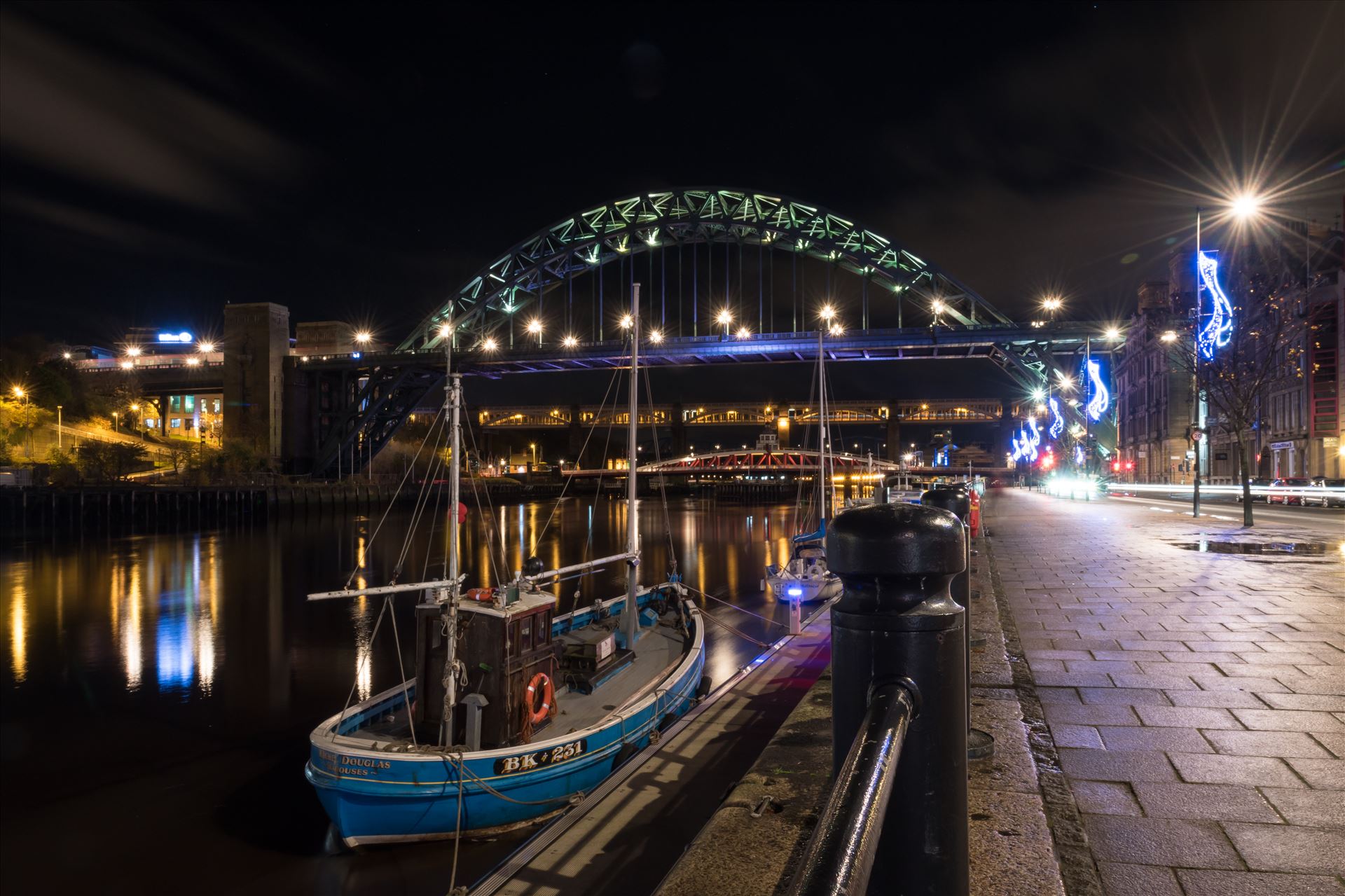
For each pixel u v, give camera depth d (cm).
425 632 1187
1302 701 507
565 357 11050
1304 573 1180
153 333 15962
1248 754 411
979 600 928
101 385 11588
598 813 757
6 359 9812
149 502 8644
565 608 3478
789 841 302
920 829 143
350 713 1236
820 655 1398
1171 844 307
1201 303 2580
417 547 6688
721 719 1025
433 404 14325
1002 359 10081
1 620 3341
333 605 3644
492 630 1150
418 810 1098
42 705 2109
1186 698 522
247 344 11225
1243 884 275
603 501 16188
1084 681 573
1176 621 805
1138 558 1469
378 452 12519
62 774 1598
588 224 12475
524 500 16525
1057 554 1567
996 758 399
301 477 11069
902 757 144
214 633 3019
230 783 1543
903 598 148
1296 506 4009
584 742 1180
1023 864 279
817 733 449
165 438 11769
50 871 1205
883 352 10325
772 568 3272
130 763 1661
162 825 1355
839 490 15575
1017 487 12500
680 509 12738
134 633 3053
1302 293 2822
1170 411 7550
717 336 10656
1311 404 5497
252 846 1275
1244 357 2531
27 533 7694
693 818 745
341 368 11525
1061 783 372
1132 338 9025
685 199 12050
